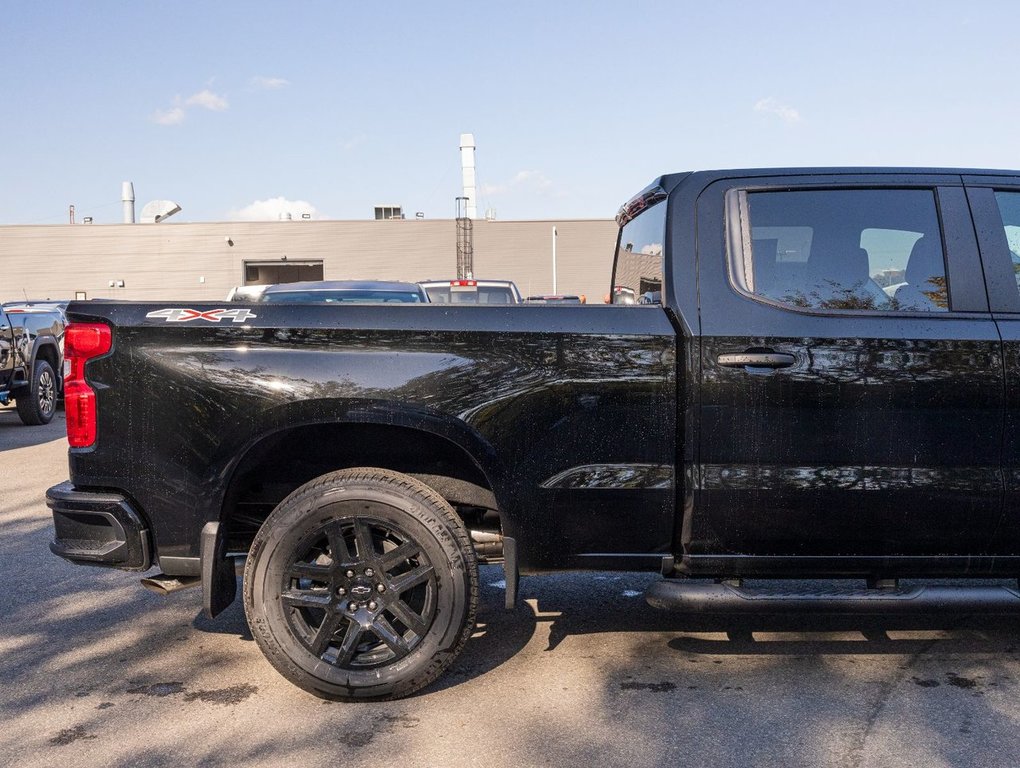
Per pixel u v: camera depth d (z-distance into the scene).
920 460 3.33
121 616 4.42
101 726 3.17
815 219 3.50
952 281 3.45
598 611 4.40
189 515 3.34
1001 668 3.61
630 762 2.87
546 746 2.98
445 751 2.95
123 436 3.33
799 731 3.07
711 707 3.27
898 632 4.05
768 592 3.33
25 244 50.88
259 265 52.66
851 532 3.35
